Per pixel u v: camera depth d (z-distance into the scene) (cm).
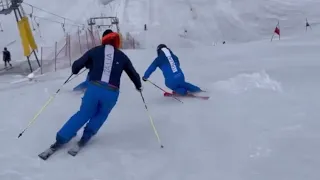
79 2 4528
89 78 432
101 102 427
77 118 420
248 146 416
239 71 938
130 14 4397
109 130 503
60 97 743
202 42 3947
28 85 1006
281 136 439
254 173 349
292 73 848
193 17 4391
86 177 359
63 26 3809
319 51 1412
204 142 440
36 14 4125
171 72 688
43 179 357
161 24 4197
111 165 386
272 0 4997
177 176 354
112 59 429
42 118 576
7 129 522
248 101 618
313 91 656
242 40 4056
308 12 4706
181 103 647
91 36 3262
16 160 404
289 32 4178
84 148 434
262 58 1281
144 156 408
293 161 369
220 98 658
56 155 415
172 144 441
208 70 1024
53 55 2720
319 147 397
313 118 496
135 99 709
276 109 555
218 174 352
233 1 4775
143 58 1574
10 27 3638
